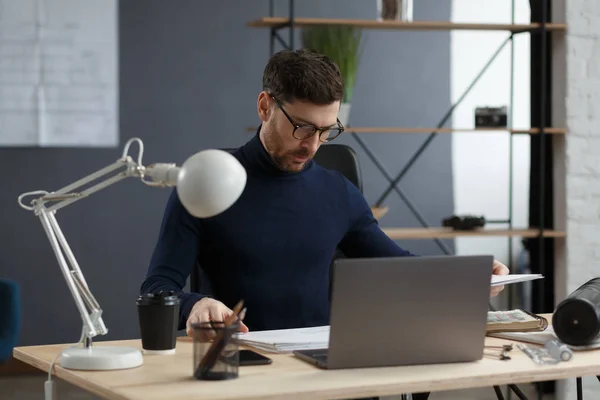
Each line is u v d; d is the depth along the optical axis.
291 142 2.38
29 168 5.43
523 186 6.12
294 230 2.53
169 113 5.66
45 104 5.41
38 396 4.80
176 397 1.59
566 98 4.59
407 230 4.68
